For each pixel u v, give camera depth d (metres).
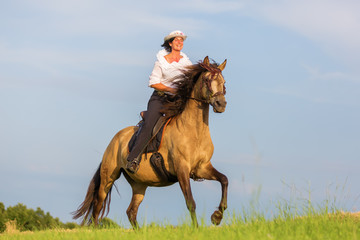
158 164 11.55
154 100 11.91
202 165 11.33
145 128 11.70
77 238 9.40
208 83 10.55
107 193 13.87
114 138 13.60
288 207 9.63
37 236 10.68
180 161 11.00
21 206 30.27
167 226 9.48
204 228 9.05
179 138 11.06
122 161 12.94
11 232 12.72
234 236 8.09
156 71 11.95
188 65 11.88
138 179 12.38
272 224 8.88
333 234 8.20
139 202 13.32
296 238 7.82
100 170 13.89
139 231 9.68
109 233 9.67
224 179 11.04
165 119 11.48
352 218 10.10
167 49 12.36
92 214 14.02
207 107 11.09
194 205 10.58
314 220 9.16
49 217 30.19
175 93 11.34
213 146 11.51
